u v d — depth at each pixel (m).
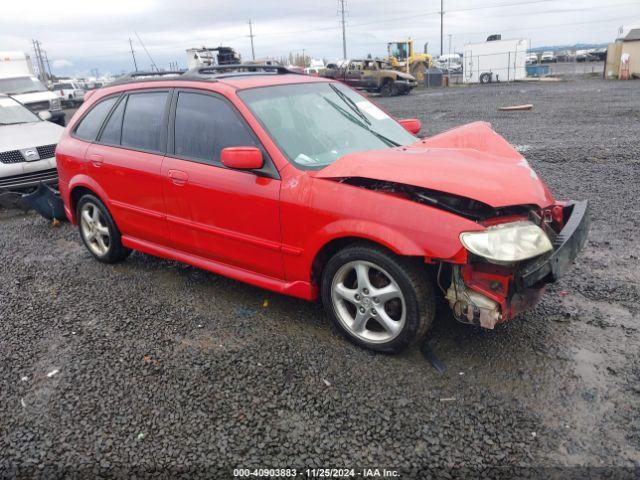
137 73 5.29
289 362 3.41
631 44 30.81
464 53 38.94
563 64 61.34
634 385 3.03
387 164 3.33
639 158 8.66
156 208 4.48
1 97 10.22
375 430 2.78
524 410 2.87
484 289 3.06
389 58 38.84
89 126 5.18
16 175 7.81
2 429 2.92
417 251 3.02
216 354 3.55
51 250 6.01
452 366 3.28
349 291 3.49
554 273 3.01
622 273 4.50
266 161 3.70
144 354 3.60
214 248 4.16
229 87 4.04
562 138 11.18
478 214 3.15
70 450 2.74
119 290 4.71
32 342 3.84
